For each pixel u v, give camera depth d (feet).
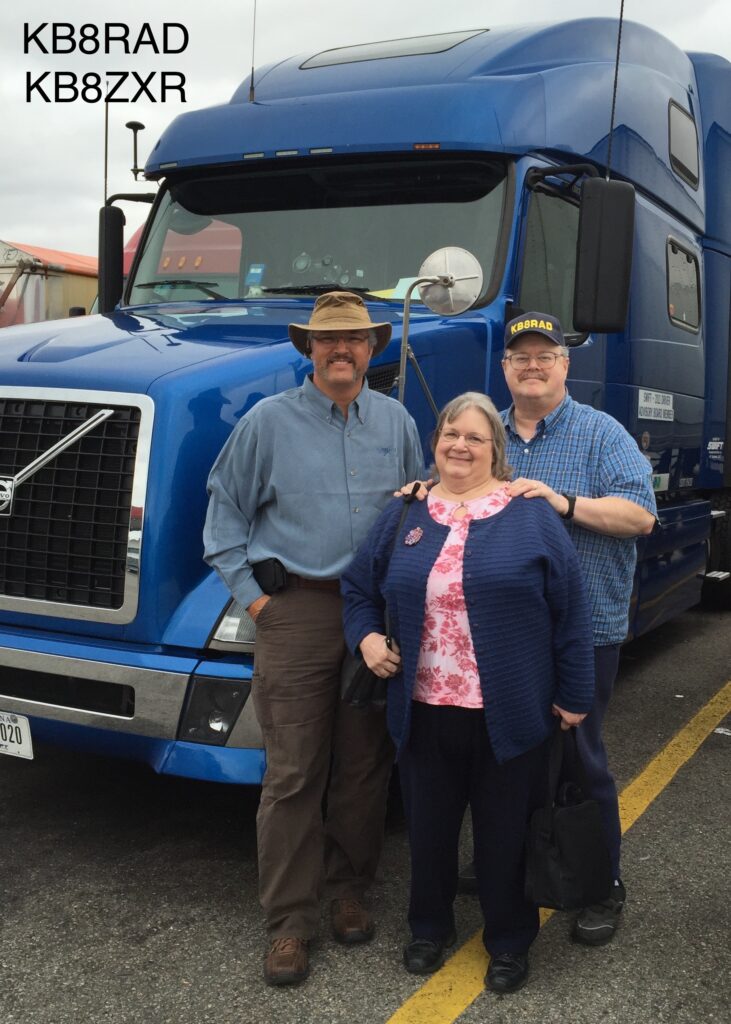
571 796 10.28
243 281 16.40
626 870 12.55
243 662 11.28
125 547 11.63
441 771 9.94
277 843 10.36
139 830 13.51
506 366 10.97
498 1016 9.60
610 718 18.53
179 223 17.21
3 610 12.30
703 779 15.60
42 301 36.50
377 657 9.82
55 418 11.96
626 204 13.91
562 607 9.54
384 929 11.16
